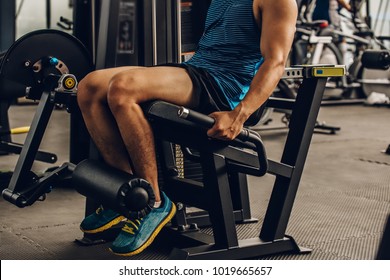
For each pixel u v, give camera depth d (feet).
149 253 8.22
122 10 9.00
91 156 7.83
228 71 7.54
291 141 7.93
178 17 9.32
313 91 7.78
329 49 22.63
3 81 11.63
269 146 16.74
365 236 9.01
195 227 8.85
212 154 7.20
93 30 10.30
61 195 11.43
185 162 9.60
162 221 7.35
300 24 20.56
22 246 8.50
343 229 9.36
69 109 8.05
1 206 10.63
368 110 24.76
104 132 7.33
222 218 7.41
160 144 8.25
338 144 17.19
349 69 25.05
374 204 10.96
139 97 6.95
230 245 7.51
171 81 7.11
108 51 7.82
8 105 13.21
